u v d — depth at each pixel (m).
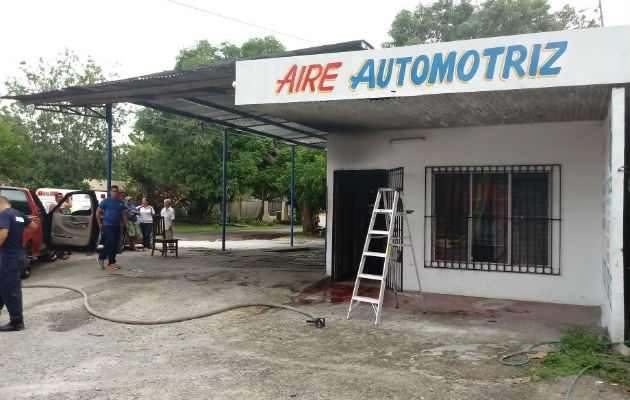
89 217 10.49
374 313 6.97
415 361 4.95
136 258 12.12
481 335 5.82
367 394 4.13
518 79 5.54
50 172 31.72
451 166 8.41
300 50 7.57
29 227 6.47
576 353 4.93
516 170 7.98
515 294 7.89
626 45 5.13
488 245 8.20
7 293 6.15
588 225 7.49
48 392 4.30
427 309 7.21
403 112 7.26
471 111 7.05
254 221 36.81
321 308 7.28
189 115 11.74
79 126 32.38
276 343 5.66
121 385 4.45
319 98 6.51
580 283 7.53
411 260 8.63
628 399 3.90
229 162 28.30
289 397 4.11
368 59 6.25
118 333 6.18
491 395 4.06
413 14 25.31
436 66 5.91
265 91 6.80
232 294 7.96
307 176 22.31
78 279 9.08
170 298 7.75
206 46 27.94
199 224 33.56
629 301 6.03
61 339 5.93
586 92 5.68
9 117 31.52
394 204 6.89
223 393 4.22
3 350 5.51
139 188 32.28
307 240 20.78
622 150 5.20
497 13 22.33
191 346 5.62
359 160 9.28
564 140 7.66
